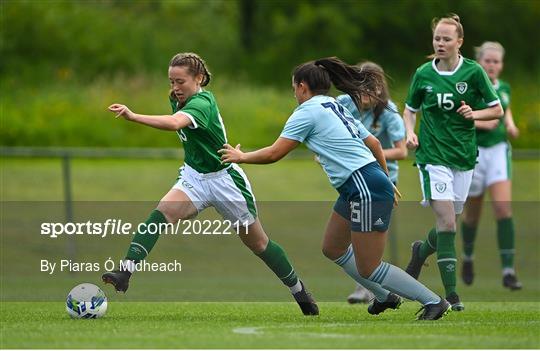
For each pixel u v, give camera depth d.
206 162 29.77
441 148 32.34
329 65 28.38
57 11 121.75
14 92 98.81
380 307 29.80
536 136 94.00
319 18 134.75
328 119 27.28
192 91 29.70
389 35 140.62
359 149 27.25
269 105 98.88
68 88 100.69
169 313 31.81
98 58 115.50
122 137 86.44
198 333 23.95
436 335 23.67
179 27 138.25
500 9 143.12
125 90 97.12
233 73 129.38
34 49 114.56
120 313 31.78
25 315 30.36
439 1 127.25
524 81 130.00
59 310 32.91
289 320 28.38
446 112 32.28
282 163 77.25
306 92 27.94
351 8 139.12
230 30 140.25
